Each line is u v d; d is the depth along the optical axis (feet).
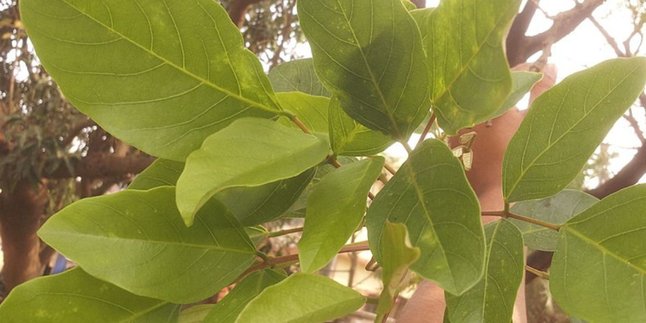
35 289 0.73
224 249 0.77
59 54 0.68
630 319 0.71
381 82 0.71
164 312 0.78
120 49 0.70
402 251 0.53
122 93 0.71
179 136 0.74
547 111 0.76
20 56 5.93
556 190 0.77
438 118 0.68
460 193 0.62
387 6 0.67
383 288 0.56
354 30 0.68
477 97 0.60
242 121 0.70
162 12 0.70
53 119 5.69
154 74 0.72
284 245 4.77
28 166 5.11
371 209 0.68
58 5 0.67
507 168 0.79
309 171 0.81
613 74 0.73
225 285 0.77
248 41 5.99
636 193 0.75
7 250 6.18
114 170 5.19
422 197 0.65
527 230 1.03
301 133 0.73
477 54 0.61
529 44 2.05
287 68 1.05
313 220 0.69
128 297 0.76
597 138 0.74
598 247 0.76
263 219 0.81
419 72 0.70
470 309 0.71
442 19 0.66
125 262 0.71
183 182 0.62
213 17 0.72
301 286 0.63
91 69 0.69
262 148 0.69
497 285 0.72
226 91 0.76
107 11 0.68
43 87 5.72
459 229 0.61
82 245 0.69
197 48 0.73
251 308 0.61
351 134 0.79
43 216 6.36
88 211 0.71
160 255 0.73
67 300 0.74
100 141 6.09
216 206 0.78
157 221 0.74
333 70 0.71
